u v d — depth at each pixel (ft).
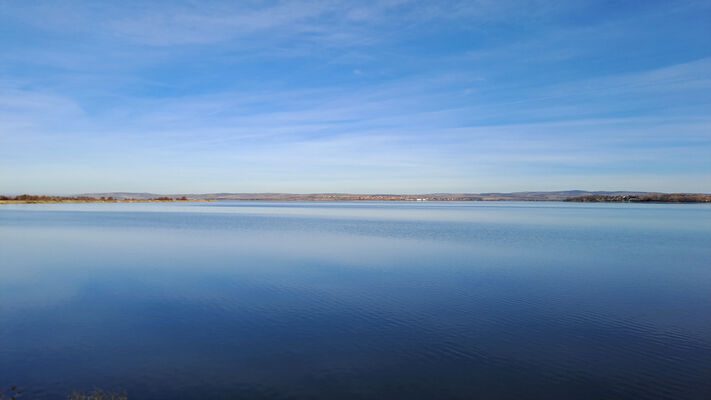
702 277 78.02
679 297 63.10
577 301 60.70
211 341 44.68
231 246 123.44
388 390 34.04
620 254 107.76
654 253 109.81
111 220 256.52
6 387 34.17
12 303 59.77
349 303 59.47
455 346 43.34
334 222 247.70
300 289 67.87
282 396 32.94
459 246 123.65
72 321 51.49
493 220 275.59
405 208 612.70
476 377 36.42
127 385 34.55
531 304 59.00
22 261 96.17
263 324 50.21
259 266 88.99
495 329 48.52
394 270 84.33
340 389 34.14
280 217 311.88
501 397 33.09
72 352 41.63
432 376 36.55
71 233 165.78
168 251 112.57
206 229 188.24
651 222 250.37
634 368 38.24
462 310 56.08
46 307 57.67
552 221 261.65
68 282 73.51
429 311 55.52
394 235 159.74
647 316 53.57
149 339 45.21
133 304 59.06
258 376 36.37
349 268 86.63
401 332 47.47
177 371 37.27
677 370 37.86
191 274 80.33
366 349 42.47
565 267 87.86
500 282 73.26
